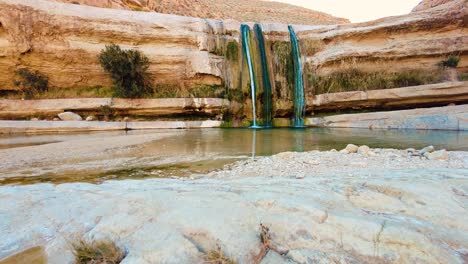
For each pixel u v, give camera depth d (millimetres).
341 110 20266
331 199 2873
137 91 17906
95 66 18250
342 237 2107
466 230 2254
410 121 16109
